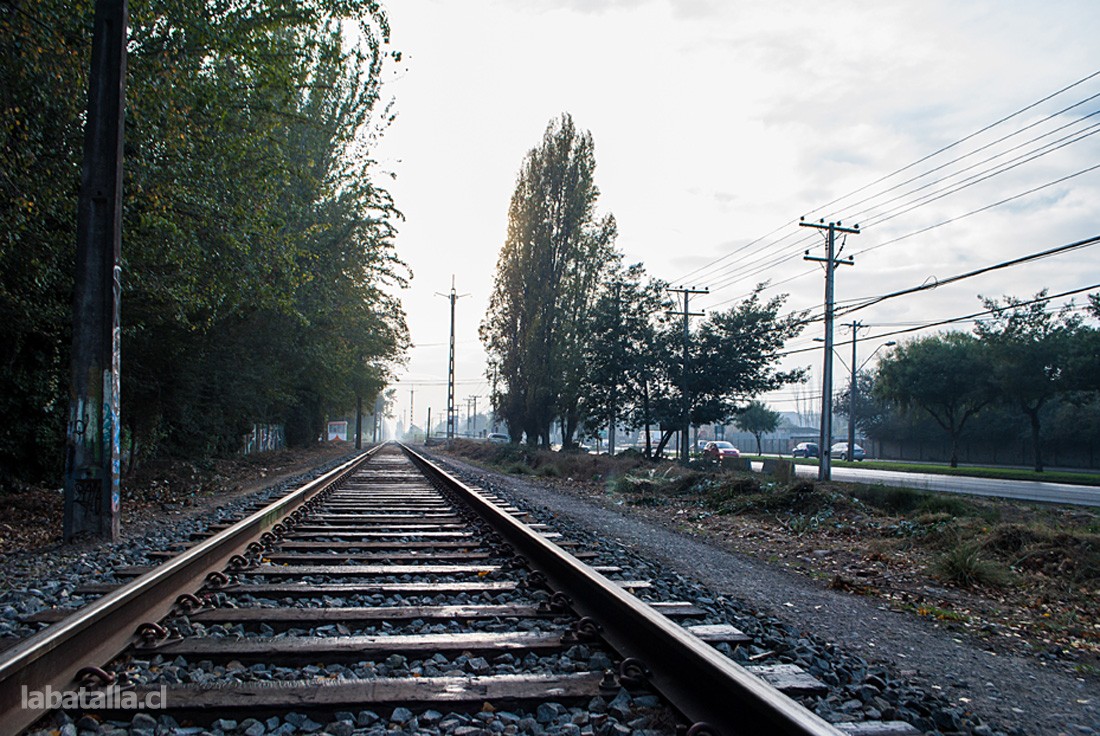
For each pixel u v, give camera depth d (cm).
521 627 436
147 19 906
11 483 1244
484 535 824
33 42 800
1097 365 3709
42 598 507
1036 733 348
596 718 299
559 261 3634
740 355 3247
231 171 1065
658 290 3328
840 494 1483
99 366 793
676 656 332
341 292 1925
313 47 1084
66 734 271
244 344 1992
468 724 296
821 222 2547
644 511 1466
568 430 3888
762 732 259
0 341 1203
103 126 801
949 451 6047
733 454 4106
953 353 4625
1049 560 842
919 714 345
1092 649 531
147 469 1781
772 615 549
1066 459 5041
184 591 496
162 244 1047
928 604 659
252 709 297
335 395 3206
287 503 1016
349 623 445
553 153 3662
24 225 880
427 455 4288
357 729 290
